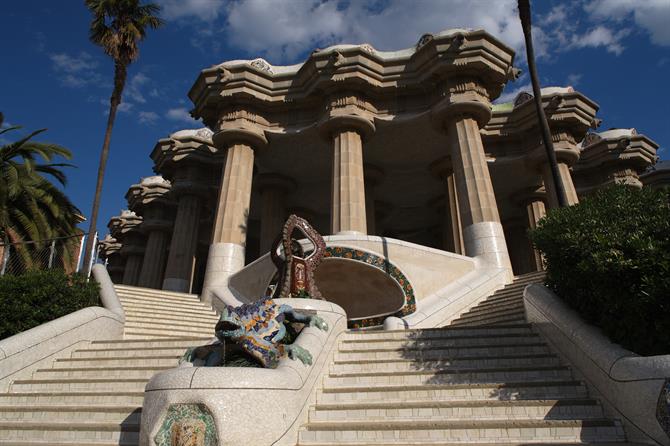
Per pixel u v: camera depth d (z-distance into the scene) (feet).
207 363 20.26
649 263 18.04
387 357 25.59
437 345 26.21
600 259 19.42
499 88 64.34
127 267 118.73
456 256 50.60
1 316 31.73
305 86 67.77
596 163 83.71
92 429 20.21
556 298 24.70
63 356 30.30
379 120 65.77
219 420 15.05
